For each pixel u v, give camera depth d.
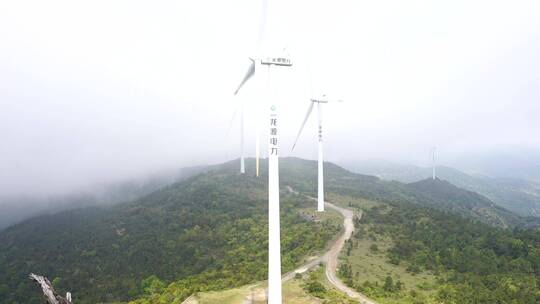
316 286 89.38
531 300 91.50
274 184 73.75
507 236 129.75
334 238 136.25
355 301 81.38
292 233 147.38
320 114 171.25
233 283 107.94
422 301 87.69
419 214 159.50
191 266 158.12
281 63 75.25
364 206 197.00
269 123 74.19
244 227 186.88
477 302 90.12
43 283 44.44
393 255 119.12
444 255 117.69
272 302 72.81
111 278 181.00
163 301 103.50
